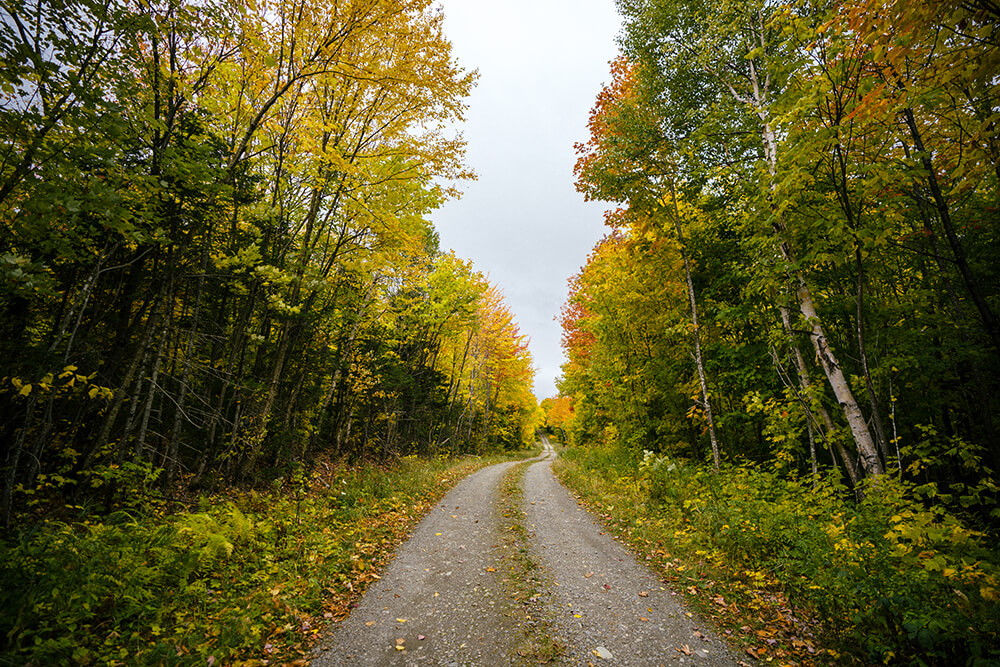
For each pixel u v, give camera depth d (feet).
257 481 29.25
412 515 27.22
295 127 25.11
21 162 12.80
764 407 25.82
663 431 42.63
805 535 16.40
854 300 25.53
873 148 14.62
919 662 9.39
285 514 22.21
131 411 20.30
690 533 20.30
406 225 32.30
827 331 29.25
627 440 44.27
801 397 24.59
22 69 12.21
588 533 23.43
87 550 13.35
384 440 59.52
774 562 15.76
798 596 13.61
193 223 22.03
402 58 25.08
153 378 21.44
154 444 27.07
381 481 34.53
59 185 12.85
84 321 23.71
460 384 88.43
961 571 12.18
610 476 37.88
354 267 32.94
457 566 18.34
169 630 11.75
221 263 22.76
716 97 29.63
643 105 32.37
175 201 19.92
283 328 31.58
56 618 10.52
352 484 31.63
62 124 13.92
